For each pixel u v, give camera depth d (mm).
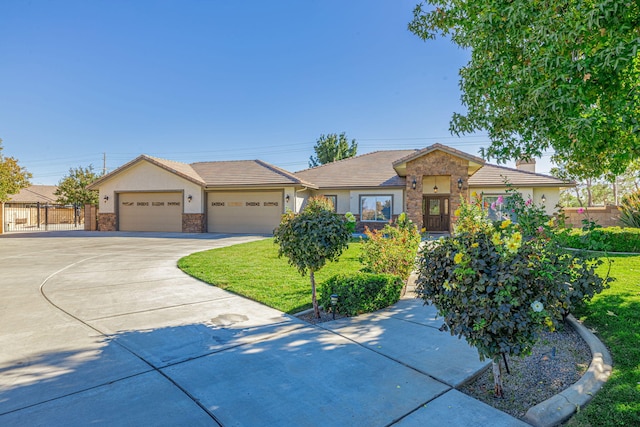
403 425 2533
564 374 3324
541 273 2691
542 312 2662
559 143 4285
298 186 20156
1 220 22078
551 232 3893
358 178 22375
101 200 23188
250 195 21188
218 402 2805
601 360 3436
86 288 6734
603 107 3736
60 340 4078
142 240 16406
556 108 3547
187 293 6418
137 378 3188
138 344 4000
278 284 6973
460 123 5480
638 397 2783
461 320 2832
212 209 21812
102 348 3863
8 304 5586
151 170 22219
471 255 2760
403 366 3488
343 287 5191
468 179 18766
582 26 3211
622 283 6305
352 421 2572
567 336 4281
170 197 22125
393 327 4664
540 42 3627
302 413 2664
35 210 34094
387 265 6887
